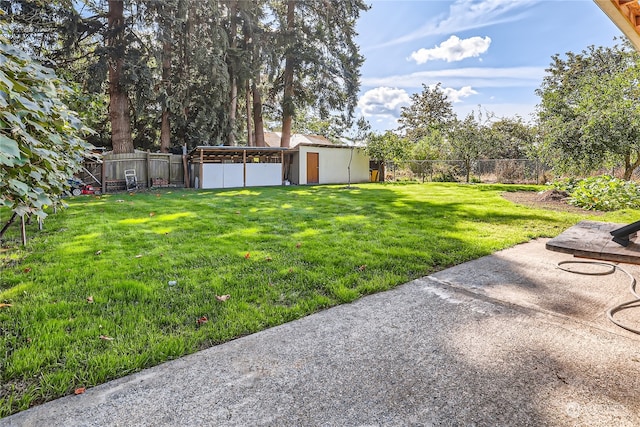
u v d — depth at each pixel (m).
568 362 1.89
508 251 4.19
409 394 1.63
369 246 4.29
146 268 3.40
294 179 17.34
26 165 1.86
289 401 1.58
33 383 1.67
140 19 13.06
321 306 2.63
